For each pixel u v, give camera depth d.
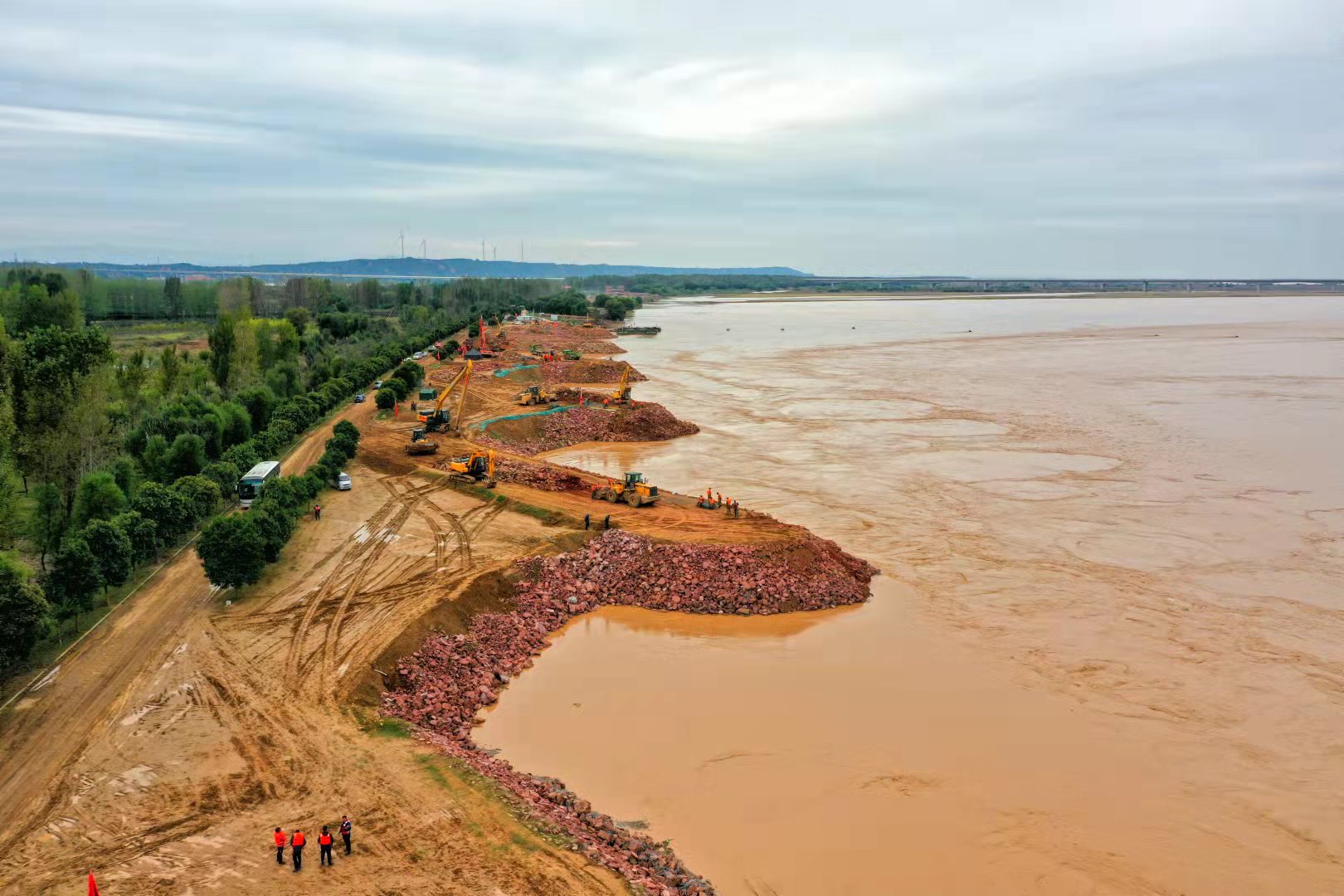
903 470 97.50
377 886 30.53
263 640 49.47
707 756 41.66
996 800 38.62
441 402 109.00
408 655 48.47
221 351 116.62
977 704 46.91
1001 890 33.00
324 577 59.31
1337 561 68.25
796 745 42.66
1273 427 119.81
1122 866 34.53
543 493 81.94
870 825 36.69
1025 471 96.50
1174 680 49.72
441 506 77.12
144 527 58.81
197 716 41.50
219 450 88.25
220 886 30.33
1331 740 43.69
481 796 36.00
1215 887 33.50
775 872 33.62
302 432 106.50
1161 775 40.72
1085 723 45.19
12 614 42.38
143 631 50.50
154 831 33.25
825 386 163.75
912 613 59.03
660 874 32.81
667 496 80.44
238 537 54.69
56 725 40.44
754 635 55.66
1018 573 66.06
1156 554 70.00
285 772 37.25
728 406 141.88
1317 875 34.22
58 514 62.00
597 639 55.34
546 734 43.56
